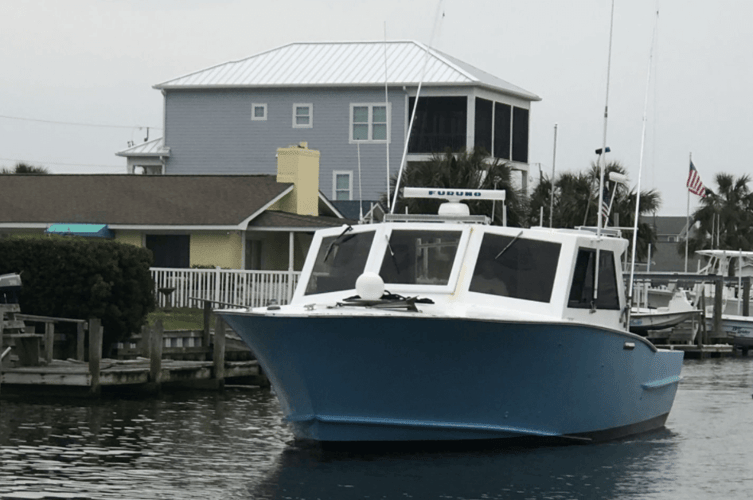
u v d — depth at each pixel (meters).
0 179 43.59
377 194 59.84
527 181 63.16
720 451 18.56
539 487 15.32
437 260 17.08
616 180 18.67
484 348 15.77
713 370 37.22
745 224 74.56
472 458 16.58
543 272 16.91
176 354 28.73
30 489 14.94
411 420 16.22
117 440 18.73
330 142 60.44
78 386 24.08
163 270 37.44
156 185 43.06
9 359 25.39
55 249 26.97
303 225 40.38
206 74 62.50
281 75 61.53
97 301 26.94
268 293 37.59
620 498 15.02
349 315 15.41
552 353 16.23
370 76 60.09
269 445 18.30
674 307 45.97
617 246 18.22
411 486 15.12
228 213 40.47
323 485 15.16
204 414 22.11
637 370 18.53
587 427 17.58
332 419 16.22
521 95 62.12
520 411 16.53
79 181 43.41
